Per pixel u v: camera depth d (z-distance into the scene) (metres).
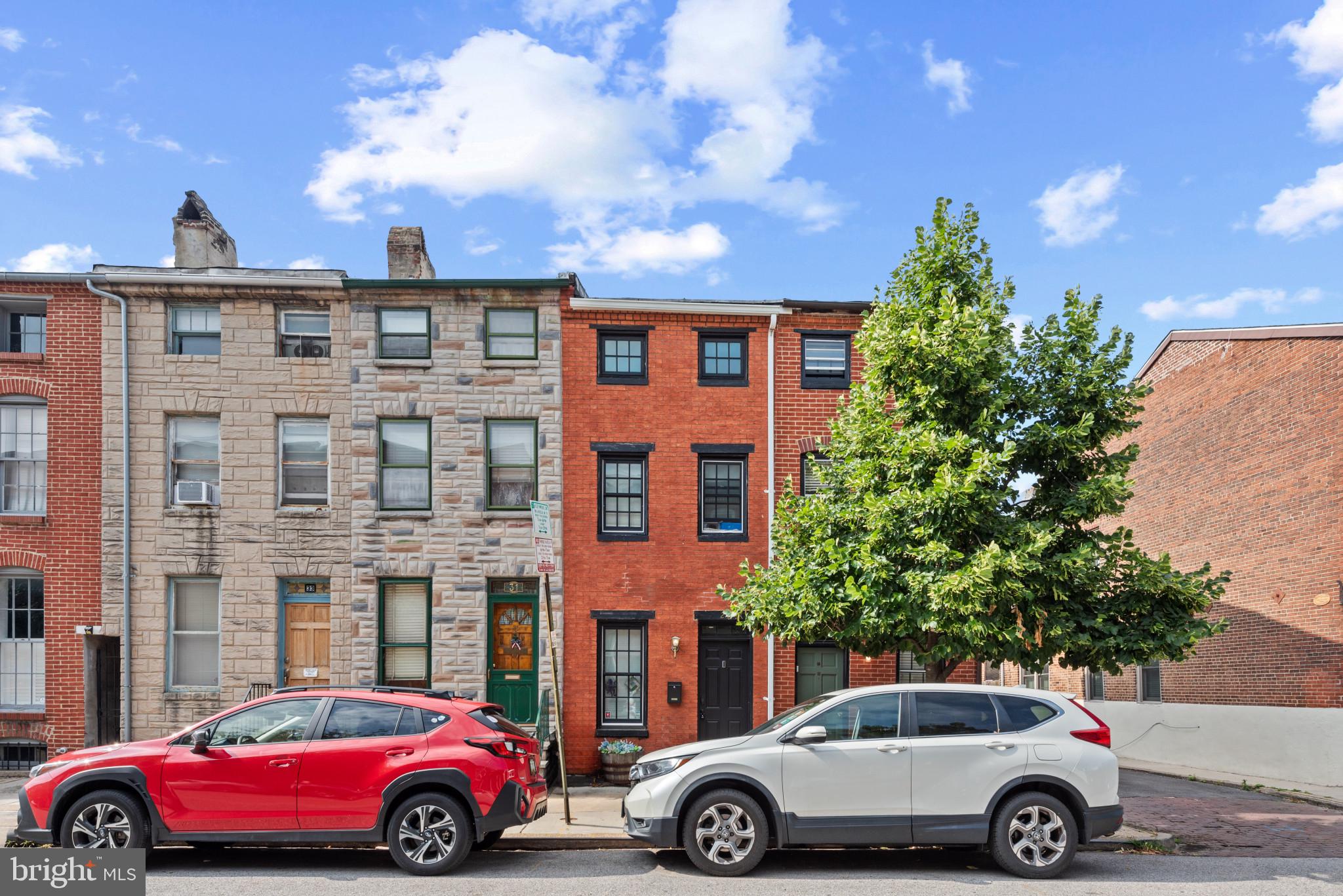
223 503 15.09
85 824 8.33
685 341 15.70
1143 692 20.11
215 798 8.35
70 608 14.86
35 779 8.45
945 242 12.00
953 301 11.31
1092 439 11.66
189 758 8.44
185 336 15.55
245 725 8.75
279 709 8.84
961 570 10.37
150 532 14.99
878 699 8.88
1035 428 11.39
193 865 8.77
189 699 14.76
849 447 12.15
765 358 15.78
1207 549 18.02
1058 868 8.34
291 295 15.43
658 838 8.55
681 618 15.16
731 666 15.27
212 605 15.18
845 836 8.45
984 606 10.69
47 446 15.10
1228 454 17.33
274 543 15.05
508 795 8.57
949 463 10.93
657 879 8.30
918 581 10.58
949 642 11.12
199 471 15.33
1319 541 14.75
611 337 15.72
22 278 15.13
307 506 15.28
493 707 9.33
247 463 15.18
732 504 15.65
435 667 14.87
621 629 15.29
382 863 8.91
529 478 15.47
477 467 15.26
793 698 15.18
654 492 15.38
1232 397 17.19
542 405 15.40
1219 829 10.77
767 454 15.57
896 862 9.11
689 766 8.65
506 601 15.28
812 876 8.45
